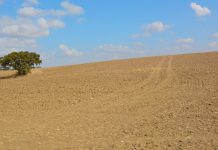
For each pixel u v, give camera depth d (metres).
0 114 24.48
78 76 46.53
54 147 14.41
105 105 26.19
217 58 60.66
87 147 14.21
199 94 27.77
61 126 19.34
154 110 22.81
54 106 27.02
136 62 63.91
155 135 15.82
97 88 34.84
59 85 38.69
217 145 13.48
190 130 16.36
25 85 40.97
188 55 72.00
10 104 28.86
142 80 39.00
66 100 29.36
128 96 29.70
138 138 15.45
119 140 15.24
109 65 62.09
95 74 47.38
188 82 35.31
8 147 14.55
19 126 19.70
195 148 13.19
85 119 21.25
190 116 19.81
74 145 14.66
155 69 48.56
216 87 30.72
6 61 57.09
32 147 14.51
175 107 23.17
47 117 22.61
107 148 13.88
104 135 16.55
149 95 29.52
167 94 29.25
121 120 20.33
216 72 41.25
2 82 47.00
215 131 15.94
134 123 19.17
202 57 64.88
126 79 40.16
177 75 41.03
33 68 66.06
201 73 41.09
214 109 21.25
